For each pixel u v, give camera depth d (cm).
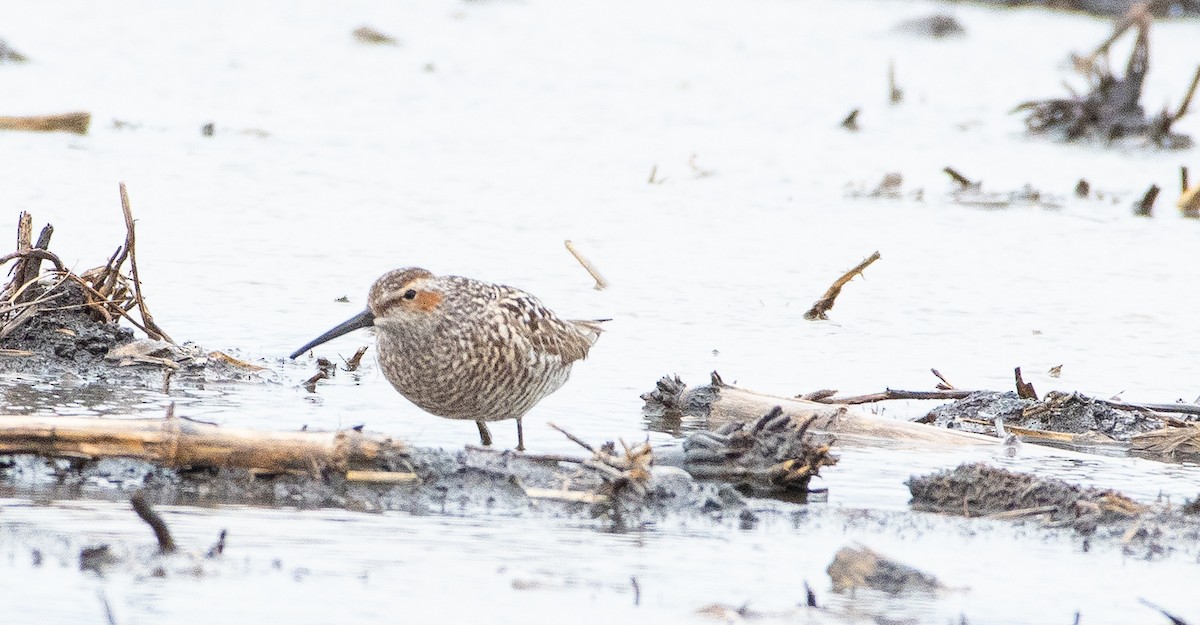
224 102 2653
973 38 3712
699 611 849
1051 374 1503
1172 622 878
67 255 1678
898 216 2161
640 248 1912
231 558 891
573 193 2181
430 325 1205
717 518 1045
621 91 2991
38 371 1311
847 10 4031
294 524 965
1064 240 2067
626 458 1068
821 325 1641
